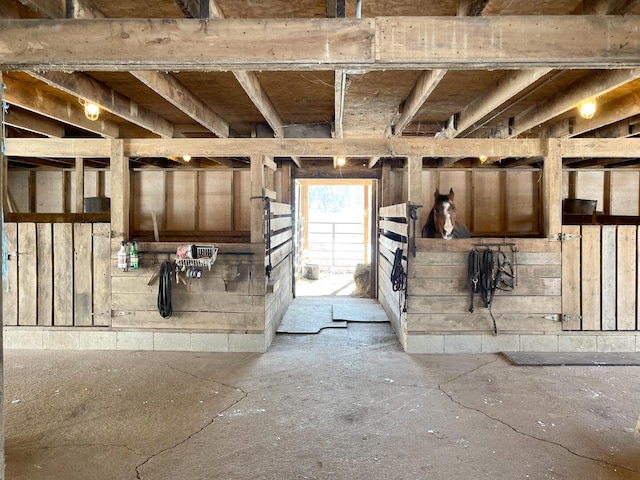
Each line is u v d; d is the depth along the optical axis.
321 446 2.32
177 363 3.66
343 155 4.06
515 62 1.89
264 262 3.99
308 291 7.66
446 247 3.96
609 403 2.87
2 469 1.86
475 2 1.96
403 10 2.20
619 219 5.41
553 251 3.93
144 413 2.71
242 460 2.18
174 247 4.00
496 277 3.91
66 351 3.99
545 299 3.94
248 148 4.05
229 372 3.44
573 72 2.81
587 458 2.21
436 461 2.18
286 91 3.41
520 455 2.24
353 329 4.84
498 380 3.28
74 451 2.27
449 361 3.72
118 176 4.01
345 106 3.87
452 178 6.14
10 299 4.08
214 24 1.92
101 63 1.94
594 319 3.95
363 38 1.90
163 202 6.05
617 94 3.29
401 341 4.27
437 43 1.88
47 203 6.17
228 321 4.00
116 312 4.04
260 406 2.81
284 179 6.23
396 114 4.03
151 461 2.18
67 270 4.09
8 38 1.92
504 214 6.07
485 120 4.25
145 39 1.92
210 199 6.06
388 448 2.30
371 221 6.81
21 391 3.05
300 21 1.91
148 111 3.85
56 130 4.14
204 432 2.47
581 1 2.06
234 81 3.11
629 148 3.88
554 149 3.92
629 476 2.06
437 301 3.97
